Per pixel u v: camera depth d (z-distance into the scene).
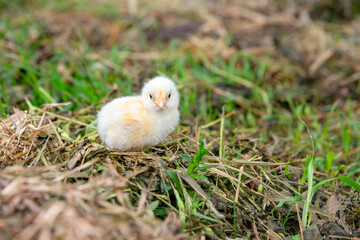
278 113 0.66
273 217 0.43
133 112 0.45
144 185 0.41
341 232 0.42
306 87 0.73
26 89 0.64
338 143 0.60
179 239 0.36
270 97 0.70
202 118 0.61
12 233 0.32
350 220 0.44
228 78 0.73
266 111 0.67
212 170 0.43
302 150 0.57
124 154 0.43
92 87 0.63
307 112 0.66
